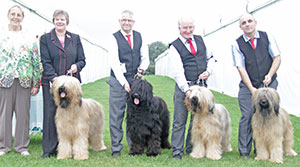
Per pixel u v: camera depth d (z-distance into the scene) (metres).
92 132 5.36
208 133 4.89
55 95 4.56
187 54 4.96
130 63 5.15
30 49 5.13
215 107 5.03
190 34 4.97
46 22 8.95
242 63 5.09
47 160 4.70
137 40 5.29
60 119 4.75
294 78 8.59
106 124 7.86
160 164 4.59
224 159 4.91
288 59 8.80
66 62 4.93
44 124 4.95
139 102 4.85
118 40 5.11
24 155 5.02
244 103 5.11
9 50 4.97
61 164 4.50
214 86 17.16
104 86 18.88
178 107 4.98
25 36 5.13
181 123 5.00
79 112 4.80
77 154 4.79
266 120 4.71
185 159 4.88
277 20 9.37
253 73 5.04
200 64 4.99
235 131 7.10
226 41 14.34
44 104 4.94
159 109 5.33
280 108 5.23
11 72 4.97
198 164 4.57
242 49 5.02
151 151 5.04
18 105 5.13
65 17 4.96
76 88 4.62
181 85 4.83
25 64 5.07
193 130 5.03
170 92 15.84
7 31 5.05
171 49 5.01
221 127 5.07
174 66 4.92
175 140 5.04
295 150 5.54
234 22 13.12
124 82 4.94
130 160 4.76
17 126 5.18
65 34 5.07
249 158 4.95
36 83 5.23
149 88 4.94
